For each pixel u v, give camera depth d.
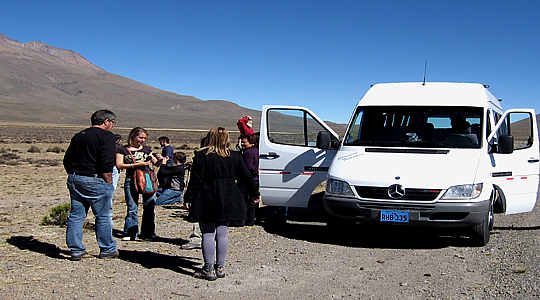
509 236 7.93
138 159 7.62
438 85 8.77
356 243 7.60
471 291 4.97
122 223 9.73
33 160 32.91
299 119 8.62
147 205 7.86
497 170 7.94
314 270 5.92
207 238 5.45
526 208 8.63
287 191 8.60
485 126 7.92
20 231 8.62
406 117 8.25
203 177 5.45
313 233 8.46
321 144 8.01
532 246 6.95
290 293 4.98
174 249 7.16
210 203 5.37
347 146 8.11
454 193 6.86
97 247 7.25
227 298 4.81
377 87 8.99
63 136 86.75
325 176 8.36
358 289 5.11
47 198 14.65
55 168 27.53
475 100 8.23
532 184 8.62
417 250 7.07
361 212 7.13
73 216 6.30
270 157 8.66
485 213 6.98
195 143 77.25
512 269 5.76
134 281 5.38
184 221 9.98
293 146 8.55
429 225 6.95
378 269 5.96
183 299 4.76
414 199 6.95
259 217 10.25
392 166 7.30
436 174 7.04
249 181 5.64
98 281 5.36
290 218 10.00
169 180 9.91
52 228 8.98
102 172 6.12
